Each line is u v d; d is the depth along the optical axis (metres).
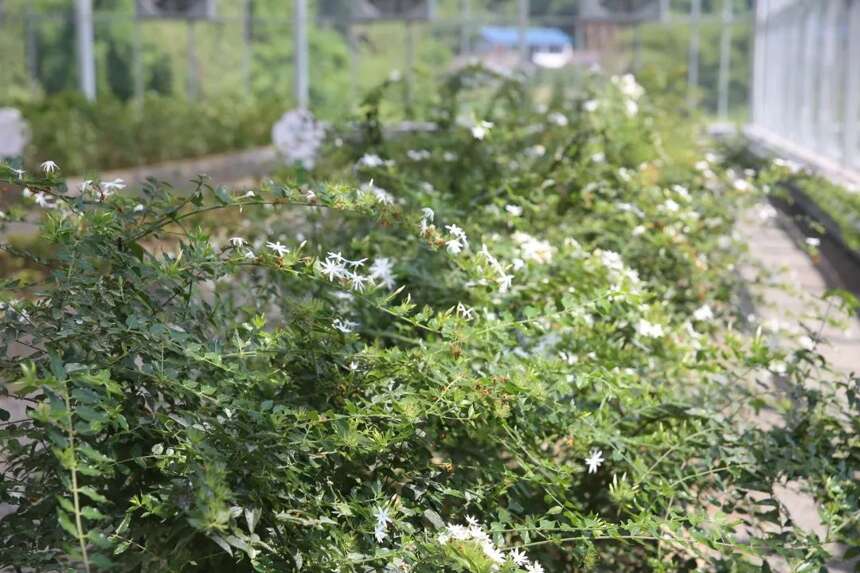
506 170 4.20
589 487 2.45
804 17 14.96
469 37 21.53
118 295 1.79
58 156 13.55
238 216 3.52
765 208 5.06
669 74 7.28
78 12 21.64
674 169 5.19
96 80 22.42
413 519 1.87
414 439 1.87
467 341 2.03
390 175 3.30
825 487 2.17
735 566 1.92
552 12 21.16
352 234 3.04
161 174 13.84
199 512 1.43
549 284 2.59
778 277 6.25
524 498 2.12
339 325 2.02
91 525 1.58
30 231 5.03
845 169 11.21
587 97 5.59
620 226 3.64
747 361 2.53
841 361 4.29
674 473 2.24
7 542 1.65
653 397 2.40
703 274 3.69
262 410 1.65
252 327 1.95
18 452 1.69
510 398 1.90
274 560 1.64
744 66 20.55
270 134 18.62
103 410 1.57
